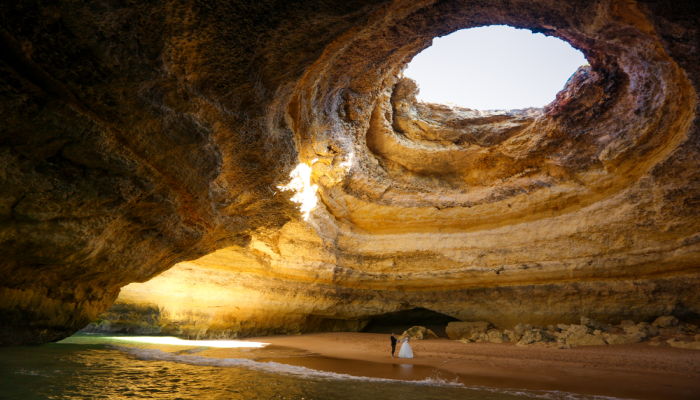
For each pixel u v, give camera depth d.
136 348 12.08
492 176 19.30
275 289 18.39
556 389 8.34
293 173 11.95
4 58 5.62
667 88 12.56
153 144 7.62
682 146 12.95
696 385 8.78
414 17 10.81
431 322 24.53
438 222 19.84
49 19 5.46
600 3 9.84
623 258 15.95
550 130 16.97
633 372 10.36
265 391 7.10
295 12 6.95
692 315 15.62
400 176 19.73
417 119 18.55
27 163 6.30
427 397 7.24
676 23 8.59
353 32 9.55
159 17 6.09
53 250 7.39
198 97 7.65
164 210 8.96
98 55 6.02
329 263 19.12
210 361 10.45
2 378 6.23
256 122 9.17
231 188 10.90
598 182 16.41
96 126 6.66
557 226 17.31
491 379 9.42
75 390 6.00
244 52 7.39
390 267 20.11
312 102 13.29
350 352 14.52
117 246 8.78
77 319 9.78
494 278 18.67
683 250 14.71
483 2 10.38
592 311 17.05
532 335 16.08
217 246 12.68
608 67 13.90
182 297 16.41
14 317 8.20
